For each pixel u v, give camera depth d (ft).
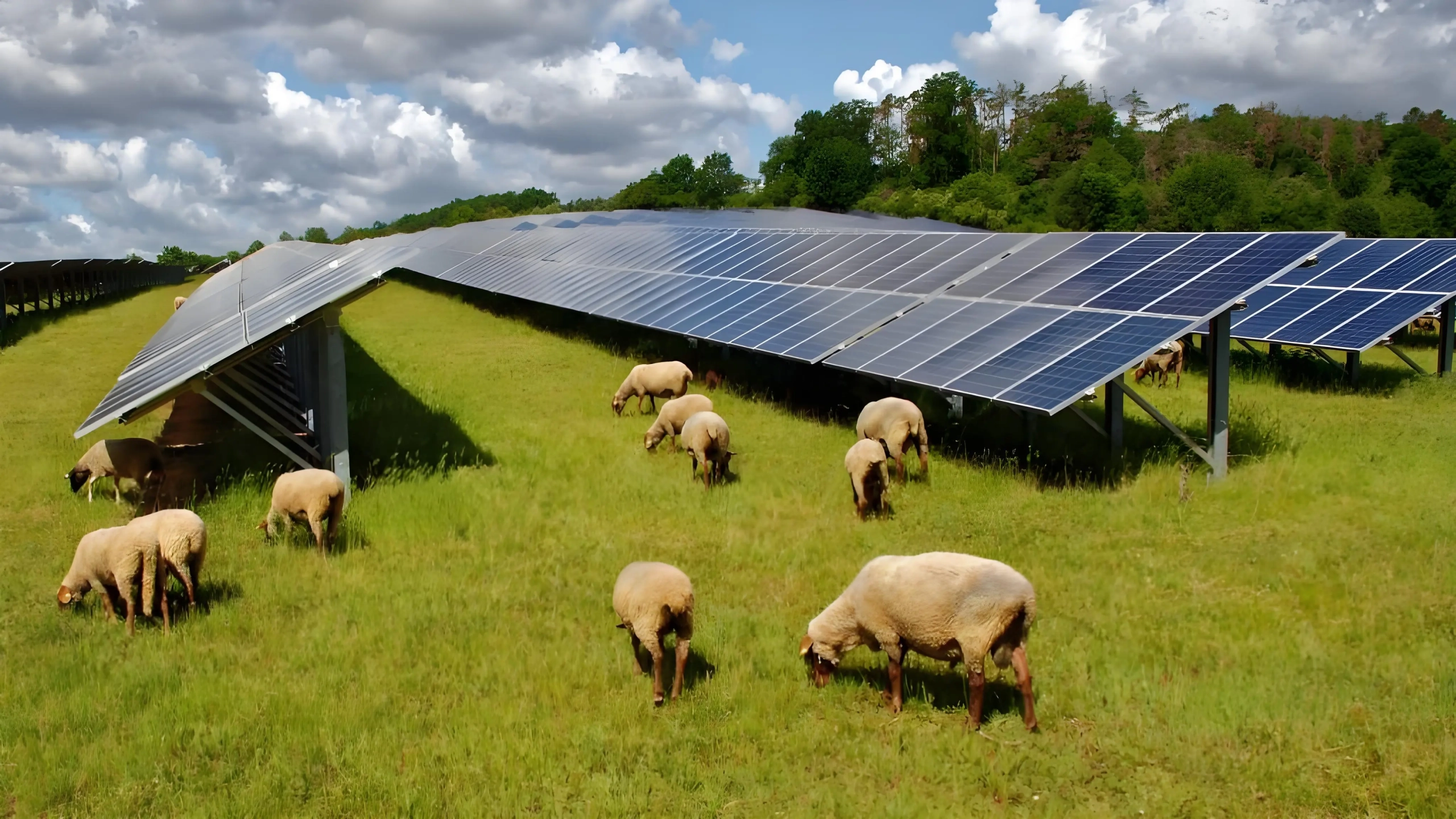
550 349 100.73
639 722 26.58
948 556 25.61
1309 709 25.27
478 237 206.18
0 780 24.36
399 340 112.57
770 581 37.01
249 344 45.60
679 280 98.89
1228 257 51.03
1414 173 283.38
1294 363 81.71
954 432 58.49
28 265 137.28
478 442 60.70
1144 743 24.12
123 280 220.02
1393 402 67.05
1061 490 45.78
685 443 50.21
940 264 72.59
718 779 23.66
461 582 37.68
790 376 73.26
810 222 230.48
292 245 205.36
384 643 31.96
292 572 38.81
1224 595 33.42
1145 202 243.81
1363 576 33.83
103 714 27.68
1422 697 25.44
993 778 22.95
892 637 26.07
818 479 50.14
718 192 325.62
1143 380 78.02
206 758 25.40
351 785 23.68
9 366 97.86
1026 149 311.47
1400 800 21.34
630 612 27.76
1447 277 77.56
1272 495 43.11
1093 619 31.83
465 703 27.81
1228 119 351.67
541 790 23.57
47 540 44.11
